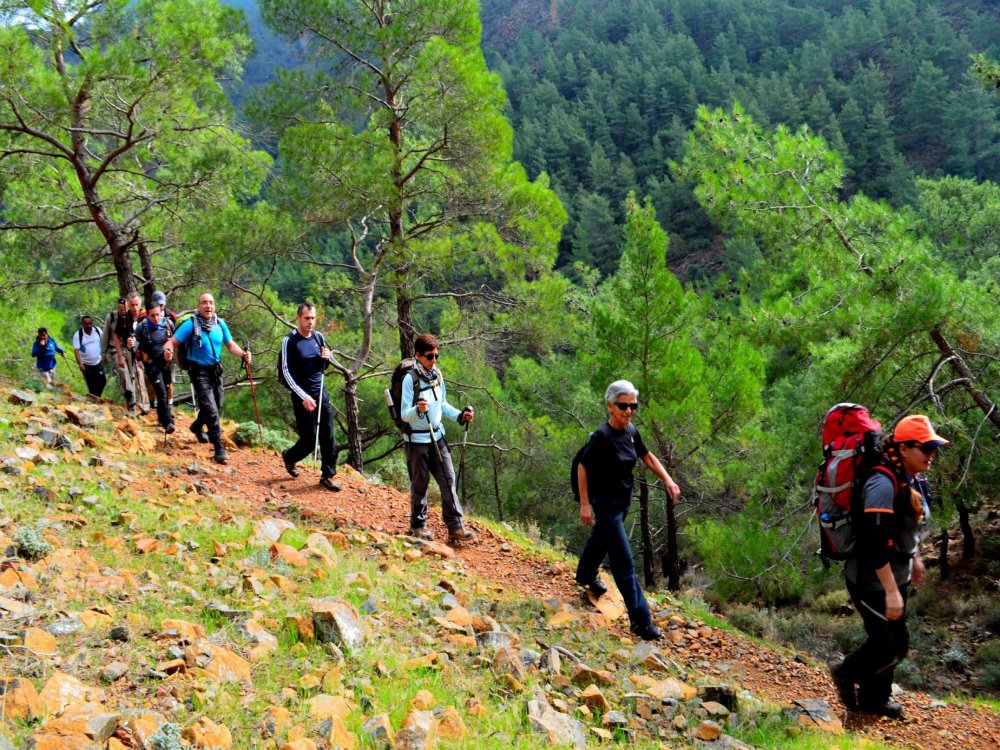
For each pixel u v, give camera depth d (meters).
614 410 5.97
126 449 8.41
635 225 14.38
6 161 13.89
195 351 9.02
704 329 16.52
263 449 10.20
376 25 13.95
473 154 13.96
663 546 22.19
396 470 13.77
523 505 22.44
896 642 4.91
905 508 4.69
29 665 3.52
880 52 122.12
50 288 17.77
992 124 89.94
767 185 12.93
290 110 13.98
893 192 84.25
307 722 3.60
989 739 5.09
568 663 5.31
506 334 15.99
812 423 12.41
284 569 5.68
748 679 5.91
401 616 5.36
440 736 3.78
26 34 11.37
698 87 120.06
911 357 12.15
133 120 12.55
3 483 5.95
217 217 13.95
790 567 12.62
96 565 4.89
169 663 3.78
